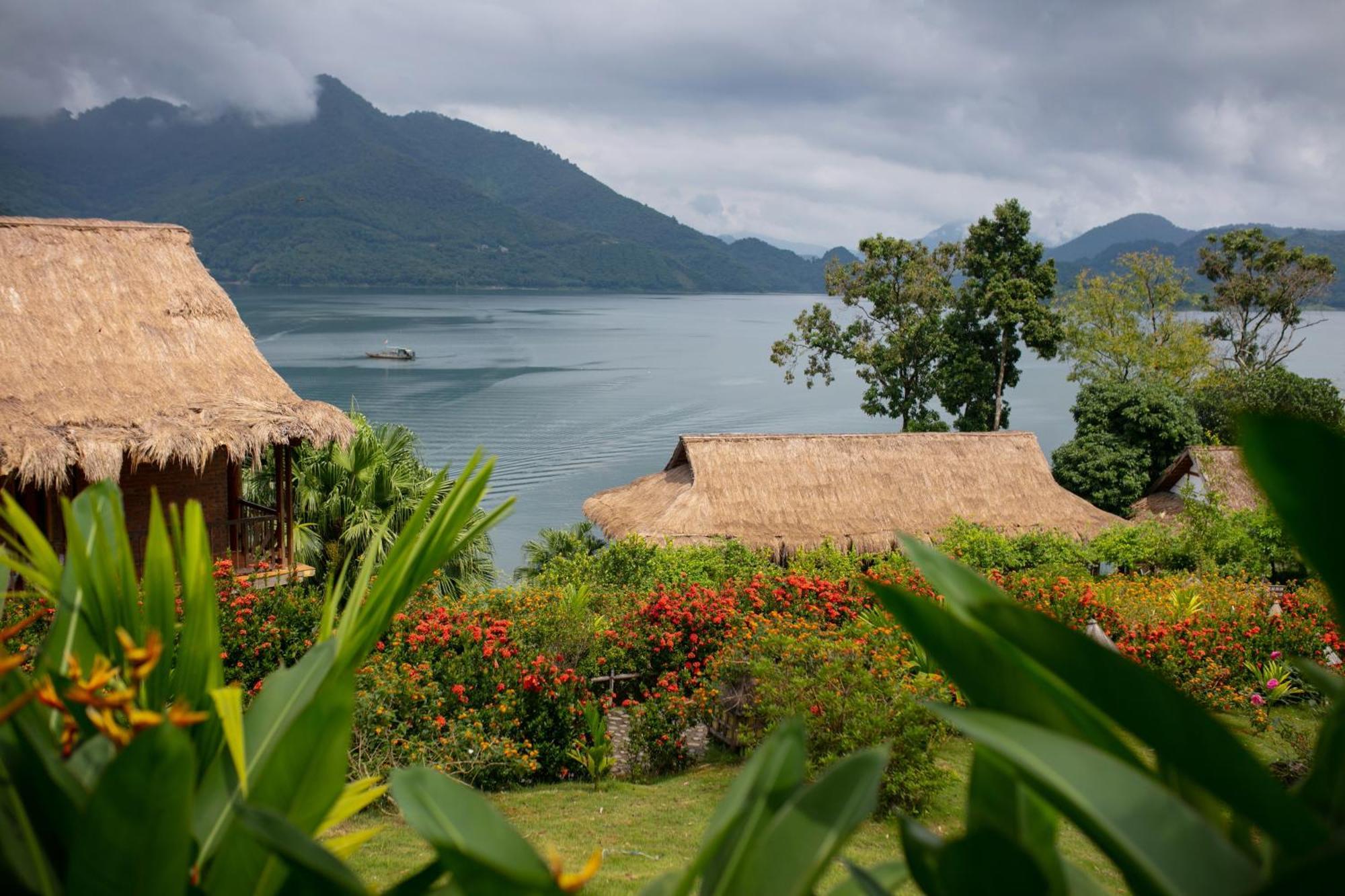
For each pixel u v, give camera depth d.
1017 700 1.15
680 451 26.94
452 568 19.06
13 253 13.49
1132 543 23.17
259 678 9.48
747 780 1.30
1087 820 0.98
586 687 11.07
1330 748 1.07
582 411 78.25
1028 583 13.90
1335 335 192.25
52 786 1.29
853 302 42.69
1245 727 11.64
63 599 1.78
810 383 43.66
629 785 10.12
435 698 9.59
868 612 11.99
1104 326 47.09
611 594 14.59
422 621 10.64
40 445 11.57
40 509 12.14
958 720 1.06
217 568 10.41
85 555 1.79
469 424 70.56
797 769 1.30
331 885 1.21
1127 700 1.03
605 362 118.12
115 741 1.47
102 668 1.49
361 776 8.55
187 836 1.16
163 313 14.16
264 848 1.39
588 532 27.48
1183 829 0.96
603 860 7.32
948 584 1.22
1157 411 33.03
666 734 10.66
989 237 40.47
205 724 1.76
